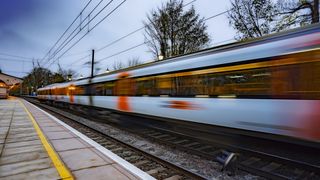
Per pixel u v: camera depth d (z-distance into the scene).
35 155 5.23
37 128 8.98
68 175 4.03
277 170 4.84
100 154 5.35
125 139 8.20
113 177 3.96
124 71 10.44
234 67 5.48
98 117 13.30
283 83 4.53
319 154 4.50
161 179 4.32
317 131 3.98
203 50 6.55
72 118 13.98
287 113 4.43
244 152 5.54
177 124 7.56
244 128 5.20
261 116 4.86
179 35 20.70
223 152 4.95
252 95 5.04
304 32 4.36
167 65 7.70
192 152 6.18
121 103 10.41
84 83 15.27
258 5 13.53
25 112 15.93
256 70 5.03
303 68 4.25
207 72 6.17
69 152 5.51
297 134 4.26
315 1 11.80
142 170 4.65
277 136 4.58
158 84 8.07
